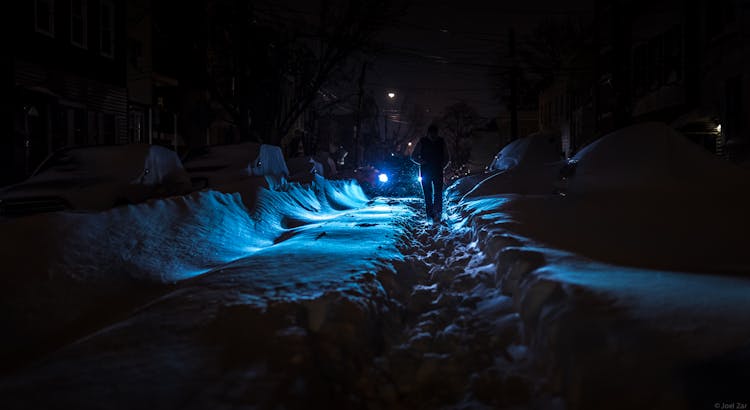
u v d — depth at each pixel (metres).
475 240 6.46
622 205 5.72
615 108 18.00
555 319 2.73
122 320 3.80
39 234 4.50
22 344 3.54
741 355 1.99
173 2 26.22
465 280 4.69
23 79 15.92
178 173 11.15
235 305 3.61
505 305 3.72
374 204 18.41
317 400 2.58
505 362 3.02
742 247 4.17
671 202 5.50
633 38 22.00
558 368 2.51
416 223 10.78
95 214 5.37
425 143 10.43
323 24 26.98
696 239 4.51
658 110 21.41
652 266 3.87
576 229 5.23
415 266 5.88
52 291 4.13
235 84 26.48
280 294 3.92
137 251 5.46
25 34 16.06
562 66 35.69
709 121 17.27
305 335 3.06
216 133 34.25
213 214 7.79
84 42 19.23
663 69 21.31
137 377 2.60
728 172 6.15
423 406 2.76
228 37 26.80
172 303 3.85
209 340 3.08
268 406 2.30
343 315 3.37
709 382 1.88
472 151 75.56
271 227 9.62
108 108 20.75
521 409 2.53
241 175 12.59
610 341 2.31
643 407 1.95
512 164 15.07
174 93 28.06
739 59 15.43
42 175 9.46
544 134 15.51
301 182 16.03
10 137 15.10
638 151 6.75
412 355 3.23
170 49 26.78
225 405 2.30
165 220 6.54
